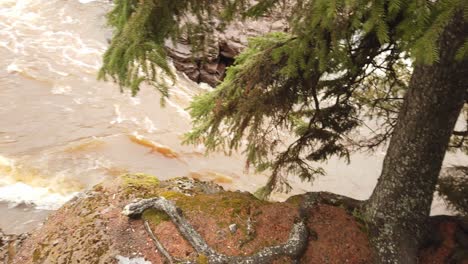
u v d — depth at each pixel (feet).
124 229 18.48
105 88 49.06
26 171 35.06
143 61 13.69
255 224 18.38
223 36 52.49
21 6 61.46
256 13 15.66
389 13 11.74
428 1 10.41
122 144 41.24
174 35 15.28
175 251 17.15
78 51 54.49
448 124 15.61
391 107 23.62
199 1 14.84
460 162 41.47
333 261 17.17
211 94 19.94
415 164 16.34
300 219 18.58
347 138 23.39
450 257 17.57
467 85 14.88
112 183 22.27
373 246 17.53
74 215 20.33
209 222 18.52
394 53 19.54
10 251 20.74
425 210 17.16
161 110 47.60
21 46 52.85
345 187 42.01
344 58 15.98
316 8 12.30
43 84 47.19
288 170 24.00
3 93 44.39
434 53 10.34
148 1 13.42
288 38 17.61
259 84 18.76
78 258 17.66
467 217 19.76
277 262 16.88
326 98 21.13
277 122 21.01
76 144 39.83
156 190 21.65
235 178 40.40
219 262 16.58
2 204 31.04
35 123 41.29
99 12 63.05
